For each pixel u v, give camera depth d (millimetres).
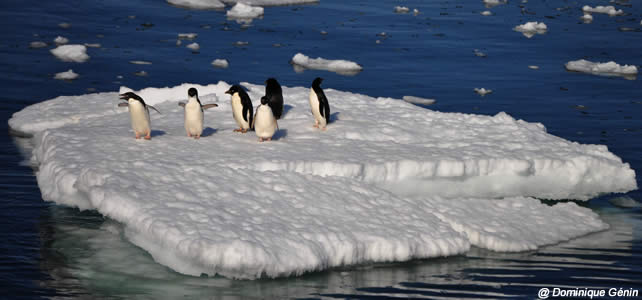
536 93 34875
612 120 30078
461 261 15672
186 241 14055
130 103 19734
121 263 14836
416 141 21734
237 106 21281
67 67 34875
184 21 48750
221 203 16031
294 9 56250
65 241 15820
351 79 36375
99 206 15938
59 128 22297
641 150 25547
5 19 44656
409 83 36031
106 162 18078
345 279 14453
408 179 19141
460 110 31156
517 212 18312
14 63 34906
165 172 17500
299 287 14023
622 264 15859
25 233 16156
